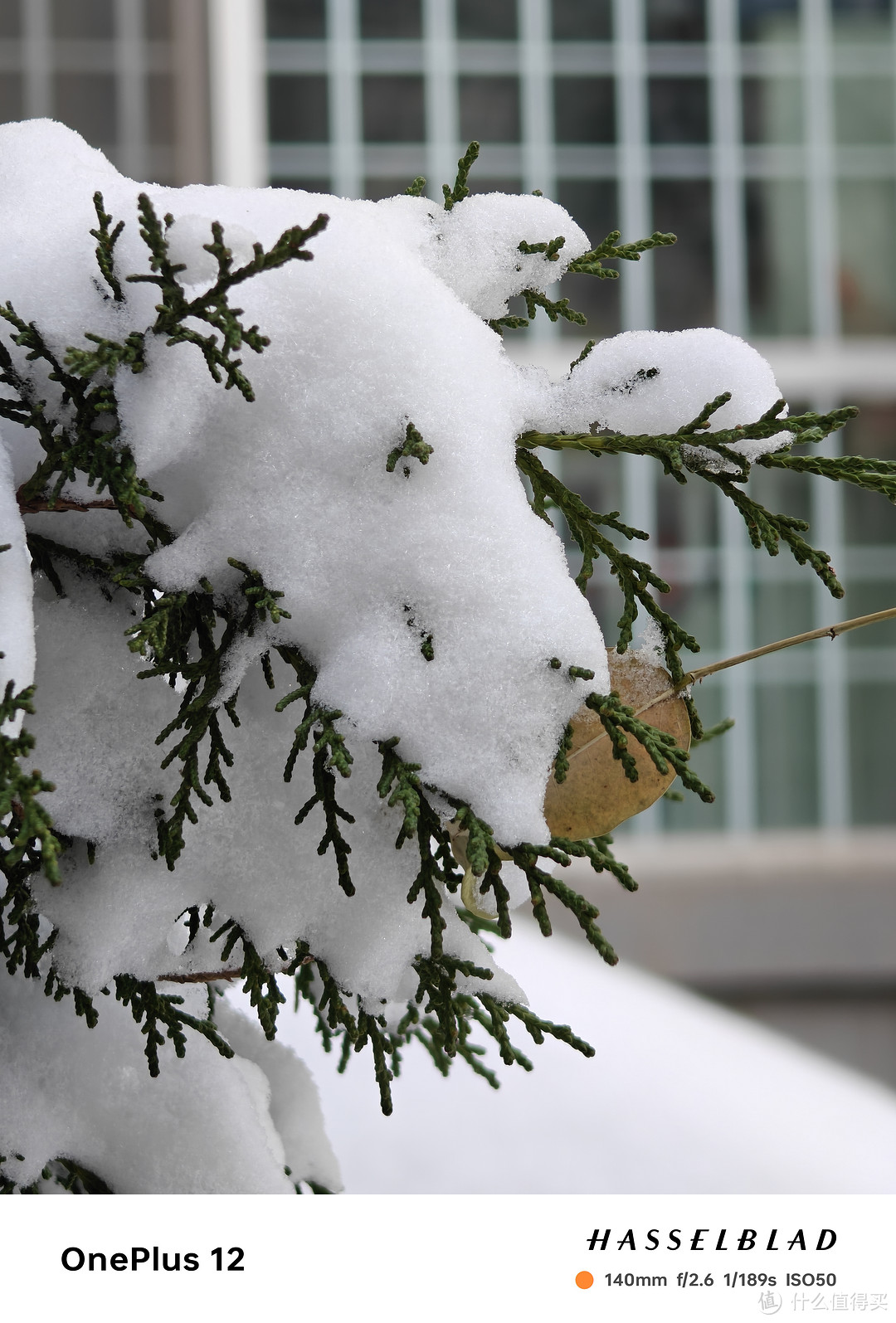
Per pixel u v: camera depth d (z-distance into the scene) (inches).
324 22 174.2
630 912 184.7
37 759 27.8
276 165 174.6
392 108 176.6
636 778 25.9
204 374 25.4
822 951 185.6
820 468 29.0
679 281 182.1
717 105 181.5
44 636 28.6
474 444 26.2
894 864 185.2
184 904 28.6
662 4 180.2
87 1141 33.0
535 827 25.9
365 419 25.7
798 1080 109.2
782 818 187.3
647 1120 96.8
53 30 167.2
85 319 25.5
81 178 27.6
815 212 183.8
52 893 28.4
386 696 25.5
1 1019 32.5
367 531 25.8
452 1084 99.8
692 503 179.3
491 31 177.5
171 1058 33.6
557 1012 117.7
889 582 184.2
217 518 26.3
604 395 28.3
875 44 183.3
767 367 28.6
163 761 28.3
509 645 25.5
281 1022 94.7
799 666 185.0
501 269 30.3
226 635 27.1
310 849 28.7
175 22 169.0
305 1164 39.7
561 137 179.5
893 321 185.8
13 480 24.9
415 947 29.1
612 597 177.2
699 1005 128.2
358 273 26.1
